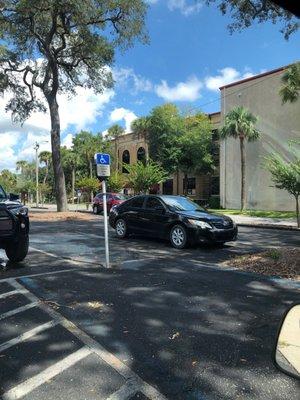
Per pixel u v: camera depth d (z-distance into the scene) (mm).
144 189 39312
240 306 6500
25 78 33656
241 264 9789
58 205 32406
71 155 79438
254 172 39281
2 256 10234
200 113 49312
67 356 4656
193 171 49844
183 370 4328
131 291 7383
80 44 30797
